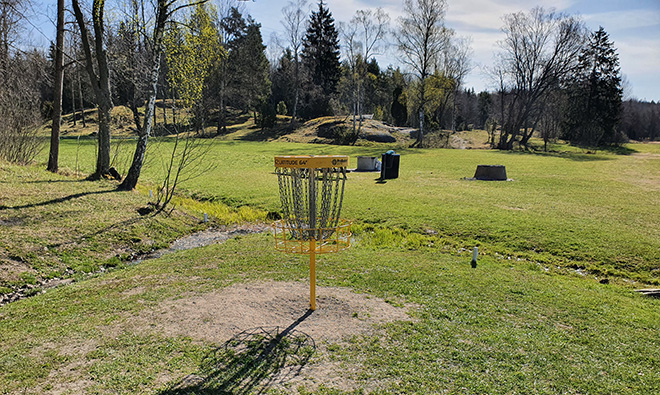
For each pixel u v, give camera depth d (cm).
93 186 2011
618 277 1212
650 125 12544
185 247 1543
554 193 2461
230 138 6894
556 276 1187
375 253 1357
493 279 1067
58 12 2188
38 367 593
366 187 2683
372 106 9975
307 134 7112
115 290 950
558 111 7394
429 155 4844
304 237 779
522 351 674
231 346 660
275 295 874
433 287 984
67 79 7088
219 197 2423
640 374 616
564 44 5975
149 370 589
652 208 2036
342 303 839
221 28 6650
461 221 1784
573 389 573
